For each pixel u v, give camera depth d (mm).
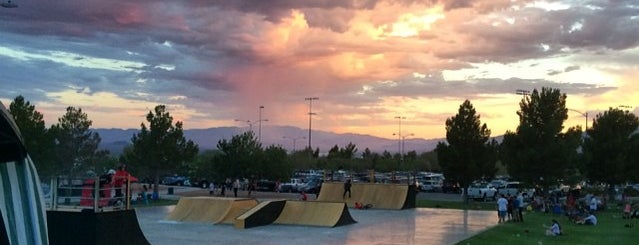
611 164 48188
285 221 29453
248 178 63688
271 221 29219
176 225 28141
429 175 80000
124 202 18375
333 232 26031
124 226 17656
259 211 28250
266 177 65312
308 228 27516
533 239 23969
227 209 29969
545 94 44312
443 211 38906
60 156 42656
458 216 34969
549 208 40000
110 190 19062
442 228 28000
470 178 46375
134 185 56500
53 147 42531
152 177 55438
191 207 30766
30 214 7840
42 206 8086
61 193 19391
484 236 24656
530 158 42656
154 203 43656
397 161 102500
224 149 63125
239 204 30641
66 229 16641
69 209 17000
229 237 23828
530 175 43094
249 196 53969
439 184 71062
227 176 63062
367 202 42219
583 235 25828
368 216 34844
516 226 29172
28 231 7781
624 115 49625
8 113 7508
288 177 67625
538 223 30906
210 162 71062
